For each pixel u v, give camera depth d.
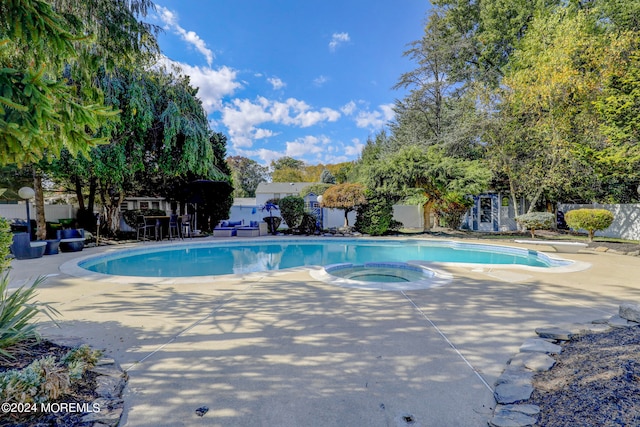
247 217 22.00
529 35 16.84
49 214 15.73
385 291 5.52
